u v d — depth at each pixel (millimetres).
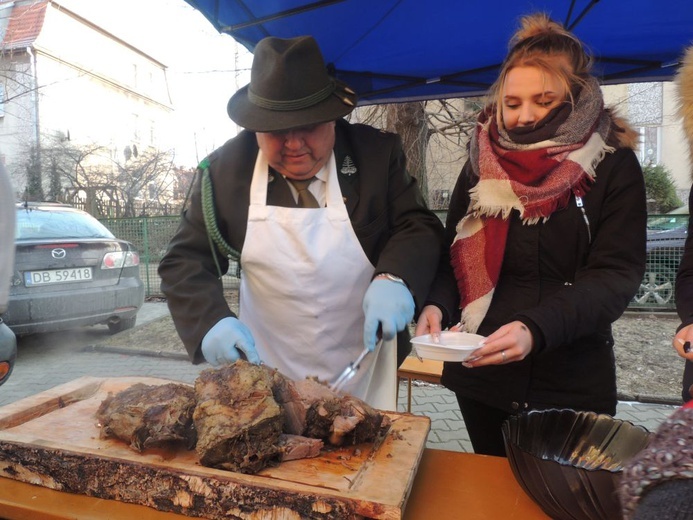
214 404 1198
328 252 1749
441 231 1860
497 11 2367
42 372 5699
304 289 1786
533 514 1126
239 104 1624
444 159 10156
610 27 2521
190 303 1692
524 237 1640
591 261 1563
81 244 5879
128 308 6402
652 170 13438
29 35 18391
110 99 23219
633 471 645
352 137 1847
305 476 1151
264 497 1062
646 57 2916
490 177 1650
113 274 6199
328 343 1891
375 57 2910
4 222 1461
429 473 1312
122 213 13992
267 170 1776
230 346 1527
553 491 1013
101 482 1192
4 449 1273
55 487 1235
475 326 1678
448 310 1718
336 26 2473
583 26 2518
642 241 1539
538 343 1360
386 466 1200
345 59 2941
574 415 1341
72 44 20703
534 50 1577
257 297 1927
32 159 17125
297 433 1318
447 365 1885
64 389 1663
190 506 1120
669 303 8250
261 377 1269
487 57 2938
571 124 1551
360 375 1935
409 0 2246
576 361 1633
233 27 2361
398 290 1582
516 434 1266
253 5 2225
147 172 18312
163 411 1247
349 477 1146
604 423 1304
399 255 1661
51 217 6023
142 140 25703
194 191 1856
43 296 5523
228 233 1812
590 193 1566
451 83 3266
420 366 3266
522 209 1577
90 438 1336
